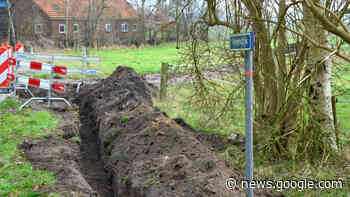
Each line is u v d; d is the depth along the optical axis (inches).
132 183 169.8
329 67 194.4
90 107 375.9
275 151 200.5
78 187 166.4
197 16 219.5
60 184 167.2
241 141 240.2
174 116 317.1
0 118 298.0
